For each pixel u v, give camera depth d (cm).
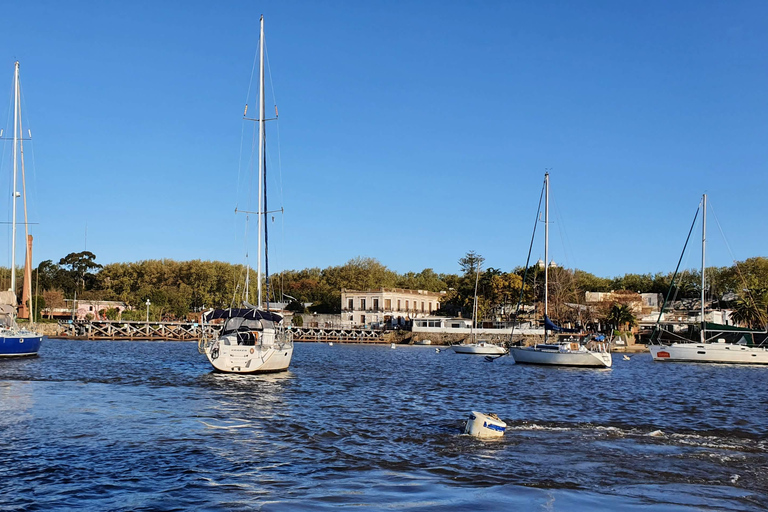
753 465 1741
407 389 3434
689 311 11269
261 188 4428
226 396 2936
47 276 13775
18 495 1373
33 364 4462
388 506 1340
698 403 3069
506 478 1570
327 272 15388
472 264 14112
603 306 10744
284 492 1423
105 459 1688
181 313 12519
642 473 1638
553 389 3634
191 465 1645
